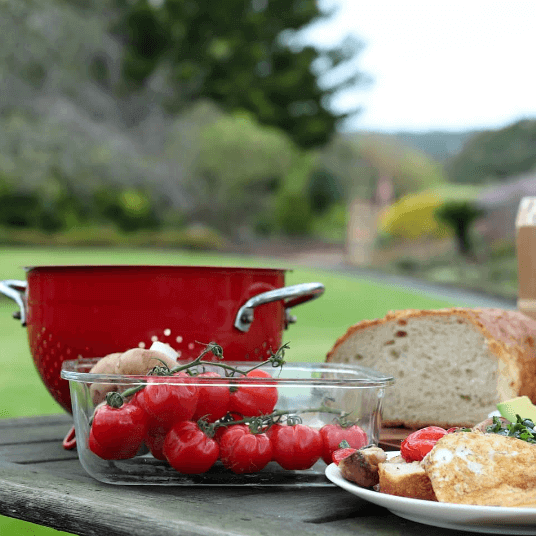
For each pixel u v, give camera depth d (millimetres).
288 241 23062
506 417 973
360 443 926
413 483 784
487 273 14562
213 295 1136
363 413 939
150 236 18859
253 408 903
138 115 21422
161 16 21750
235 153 19859
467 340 1411
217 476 912
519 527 730
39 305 1178
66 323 1140
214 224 21641
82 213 19750
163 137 21000
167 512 784
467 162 31938
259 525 743
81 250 15969
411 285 12852
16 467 1041
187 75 22031
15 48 17891
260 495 887
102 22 20484
